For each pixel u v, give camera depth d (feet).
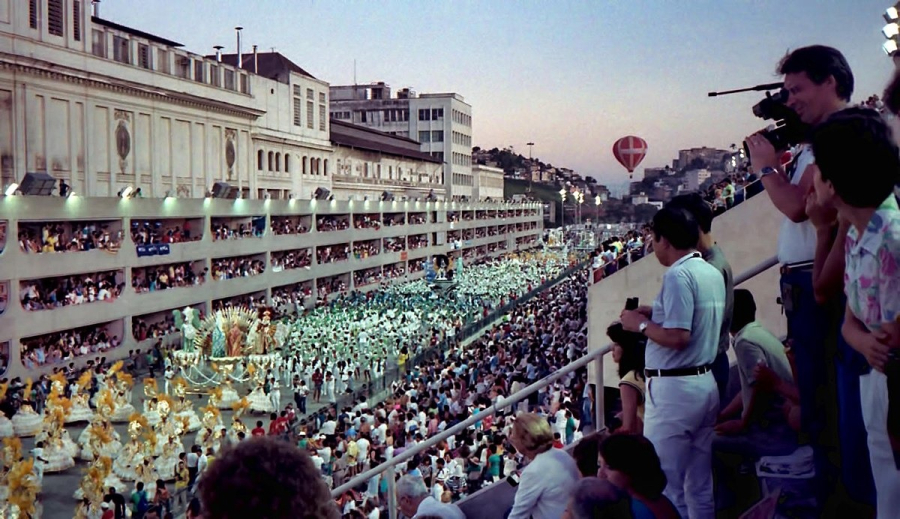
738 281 25.54
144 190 211.41
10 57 163.02
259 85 278.26
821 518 18.06
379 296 262.26
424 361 155.53
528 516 23.54
